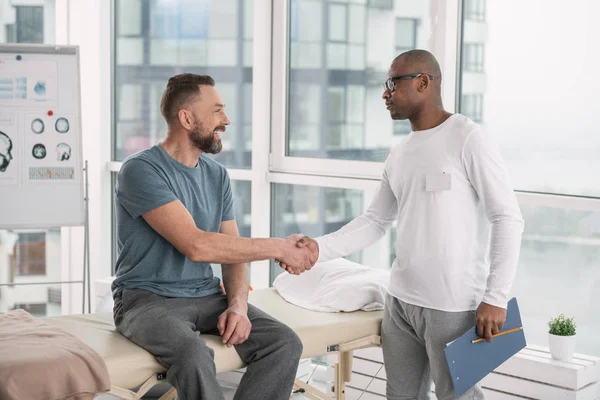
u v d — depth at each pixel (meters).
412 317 2.77
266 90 4.22
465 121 2.68
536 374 3.21
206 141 2.92
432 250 2.69
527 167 3.44
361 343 3.03
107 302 3.80
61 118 3.72
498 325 2.60
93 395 2.44
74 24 4.81
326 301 3.20
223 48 4.45
